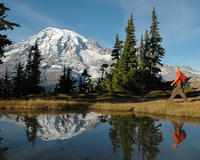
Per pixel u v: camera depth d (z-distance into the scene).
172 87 31.78
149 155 2.40
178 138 3.53
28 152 2.44
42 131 4.07
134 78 30.66
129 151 2.58
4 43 15.76
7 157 2.22
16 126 4.69
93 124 5.27
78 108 12.60
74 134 3.78
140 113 9.52
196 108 8.57
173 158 2.28
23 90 31.27
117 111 10.85
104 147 2.75
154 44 33.91
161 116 8.06
